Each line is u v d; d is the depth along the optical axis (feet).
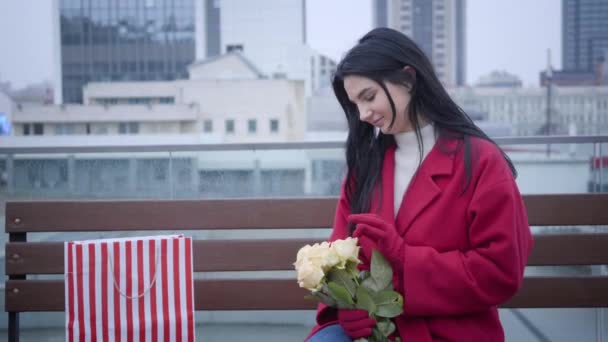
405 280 4.14
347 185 5.06
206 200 6.47
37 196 8.03
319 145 7.95
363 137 4.95
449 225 4.31
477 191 4.20
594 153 7.68
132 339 5.71
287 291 6.43
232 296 6.45
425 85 4.44
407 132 4.67
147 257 5.74
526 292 6.31
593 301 6.27
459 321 4.27
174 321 5.74
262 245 6.44
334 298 4.06
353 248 4.17
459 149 4.38
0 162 8.03
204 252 6.44
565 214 6.31
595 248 6.25
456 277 4.04
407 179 4.65
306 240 6.41
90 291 5.66
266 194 8.08
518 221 4.21
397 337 4.36
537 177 7.79
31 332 7.75
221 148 8.04
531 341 7.47
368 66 4.29
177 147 8.07
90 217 6.44
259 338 7.83
